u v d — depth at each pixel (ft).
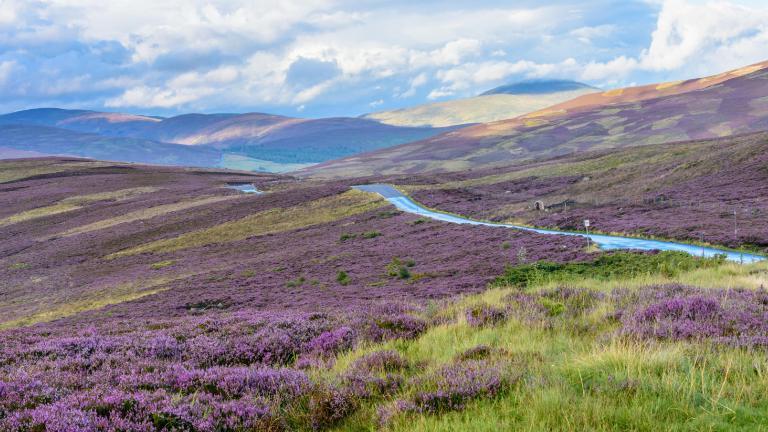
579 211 231.50
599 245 136.46
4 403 22.85
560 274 94.38
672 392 18.07
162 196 489.26
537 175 429.38
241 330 41.16
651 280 59.77
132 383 25.77
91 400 22.50
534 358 24.75
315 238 275.80
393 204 345.31
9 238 374.02
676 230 144.77
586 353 25.21
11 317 193.36
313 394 22.58
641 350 23.32
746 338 24.99
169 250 300.81
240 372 26.58
